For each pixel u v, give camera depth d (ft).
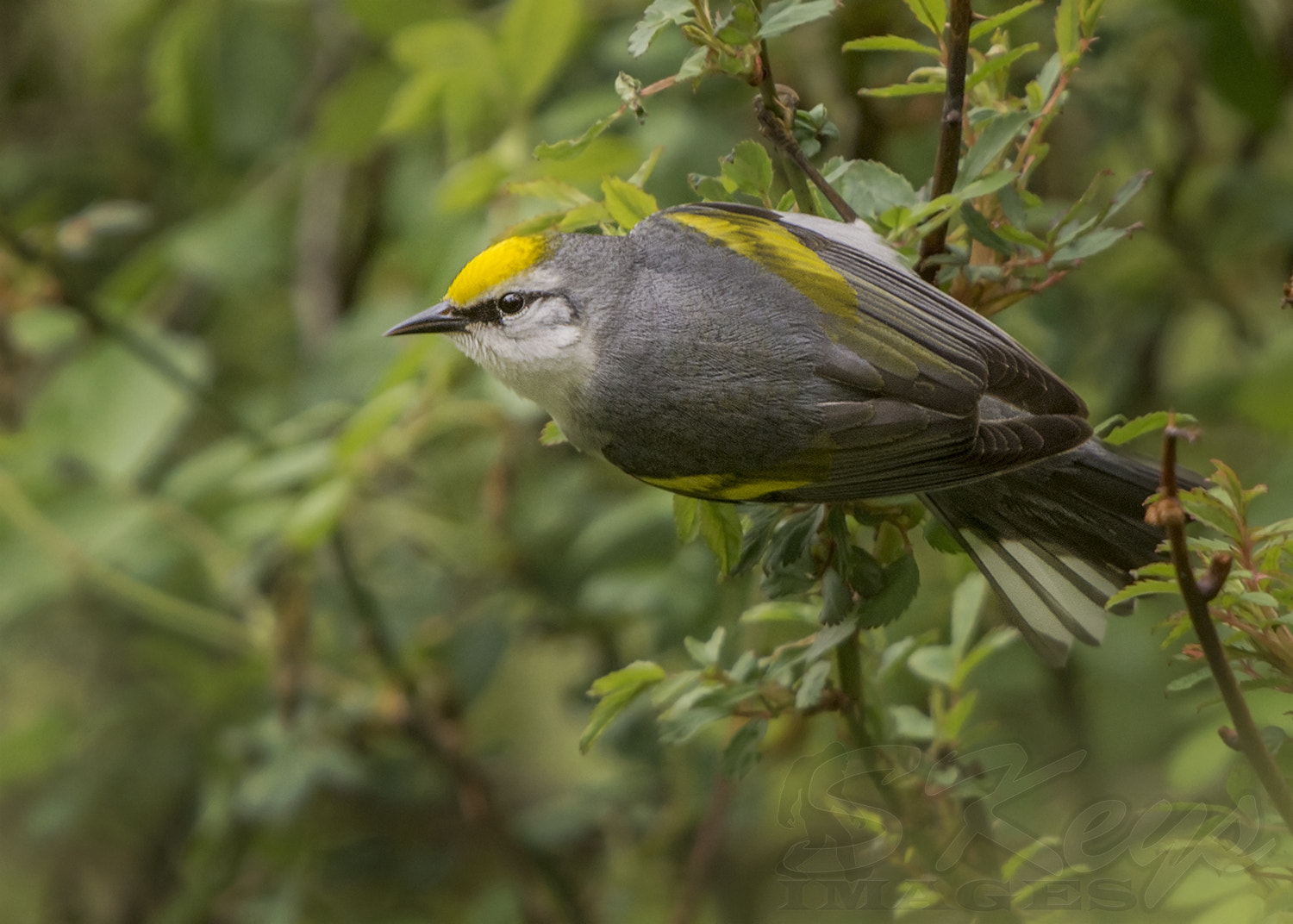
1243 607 17.08
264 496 35.29
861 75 32.73
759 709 21.15
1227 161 37.76
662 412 21.65
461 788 34.78
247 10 42.45
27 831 41.01
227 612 38.78
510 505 35.83
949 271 21.74
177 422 35.68
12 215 41.27
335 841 38.29
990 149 19.57
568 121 32.50
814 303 21.16
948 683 22.89
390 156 42.14
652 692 21.21
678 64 34.17
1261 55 33.86
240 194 43.83
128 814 40.45
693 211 22.38
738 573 21.43
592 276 22.38
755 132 35.09
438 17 36.06
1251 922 17.08
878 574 20.07
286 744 33.68
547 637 35.63
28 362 41.78
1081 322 36.19
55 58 48.06
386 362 35.70
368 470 31.68
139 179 45.75
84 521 34.73
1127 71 35.86
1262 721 22.66
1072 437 20.61
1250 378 32.55
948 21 19.76
